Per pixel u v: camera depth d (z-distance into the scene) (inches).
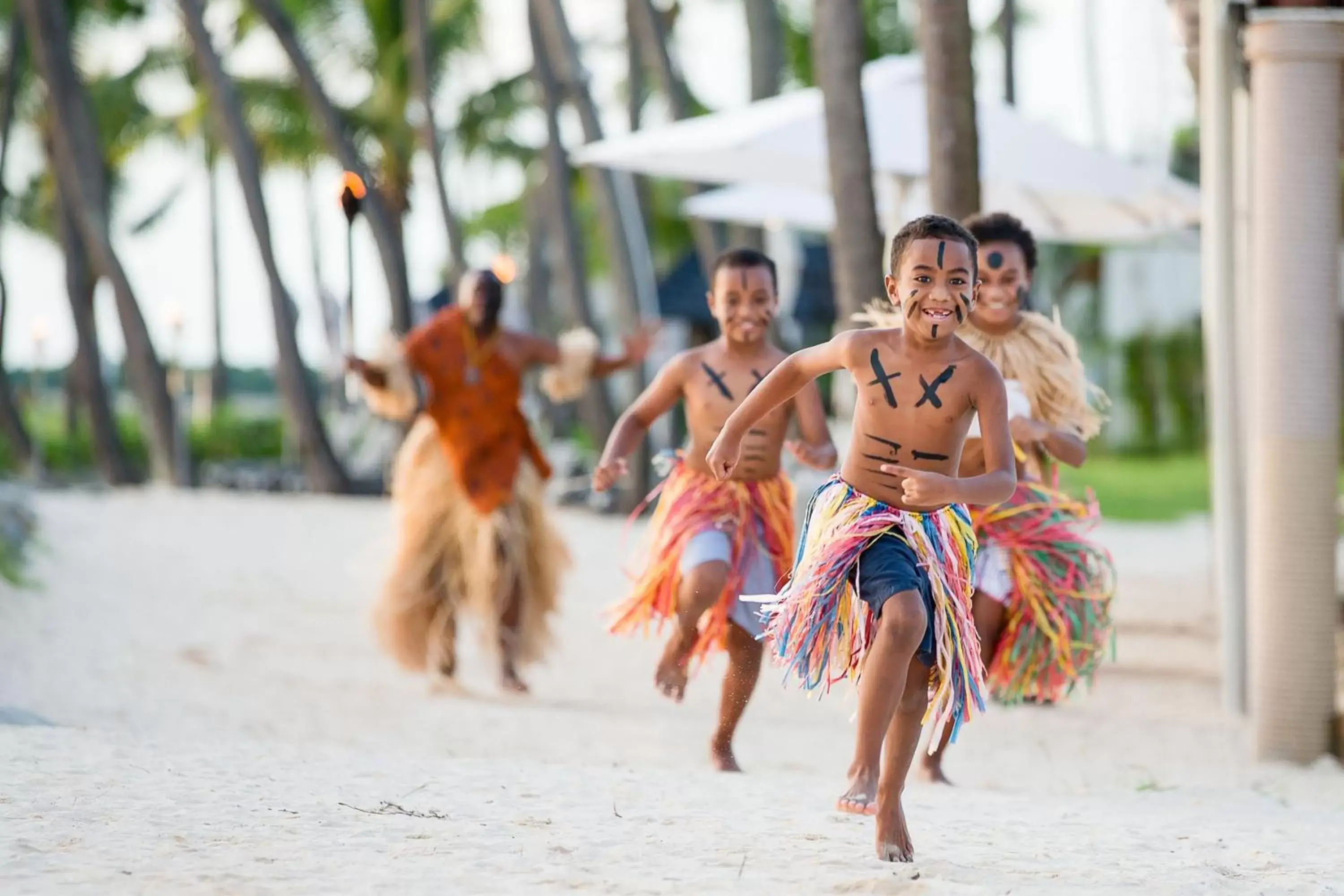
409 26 3031.5
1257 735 813.2
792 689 997.8
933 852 479.8
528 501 968.9
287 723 802.8
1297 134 798.5
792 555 706.8
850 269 1137.4
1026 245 700.7
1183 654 1151.0
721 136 1253.7
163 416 2807.6
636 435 721.0
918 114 1233.4
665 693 694.5
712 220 2470.5
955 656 483.8
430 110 2758.4
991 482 458.9
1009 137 1204.5
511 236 5359.3
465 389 960.3
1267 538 811.4
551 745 772.0
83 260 3021.7
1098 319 4045.3
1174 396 3855.8
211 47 2679.6
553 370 1014.4
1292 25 791.7
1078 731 878.4
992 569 690.8
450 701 912.9
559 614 982.4
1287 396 805.9
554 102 2500.0
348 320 961.5
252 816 478.0
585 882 421.1
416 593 953.5
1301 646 804.6
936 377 486.6
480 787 550.9
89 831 451.2
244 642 1075.9
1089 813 580.7
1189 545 2003.0
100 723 756.6
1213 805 646.5
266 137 3809.1
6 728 623.5
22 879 403.5
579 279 2500.0
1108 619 705.0
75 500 2240.4
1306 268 801.6
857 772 474.9
